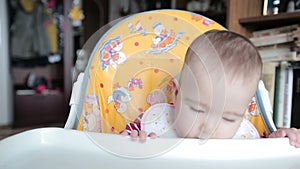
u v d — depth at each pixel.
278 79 1.04
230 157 0.46
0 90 2.42
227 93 0.49
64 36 2.50
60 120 2.58
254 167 0.44
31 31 2.43
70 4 2.49
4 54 2.41
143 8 2.38
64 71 2.53
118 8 2.66
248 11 1.15
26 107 2.43
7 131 2.21
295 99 1.02
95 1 2.57
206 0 1.64
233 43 0.53
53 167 0.43
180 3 1.81
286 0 1.07
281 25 1.15
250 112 0.67
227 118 0.51
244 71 0.50
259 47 1.10
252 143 0.48
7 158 0.43
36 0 2.43
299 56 0.98
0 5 2.36
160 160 0.46
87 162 0.45
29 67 2.61
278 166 0.45
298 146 0.49
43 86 2.61
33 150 0.48
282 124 1.04
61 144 0.50
